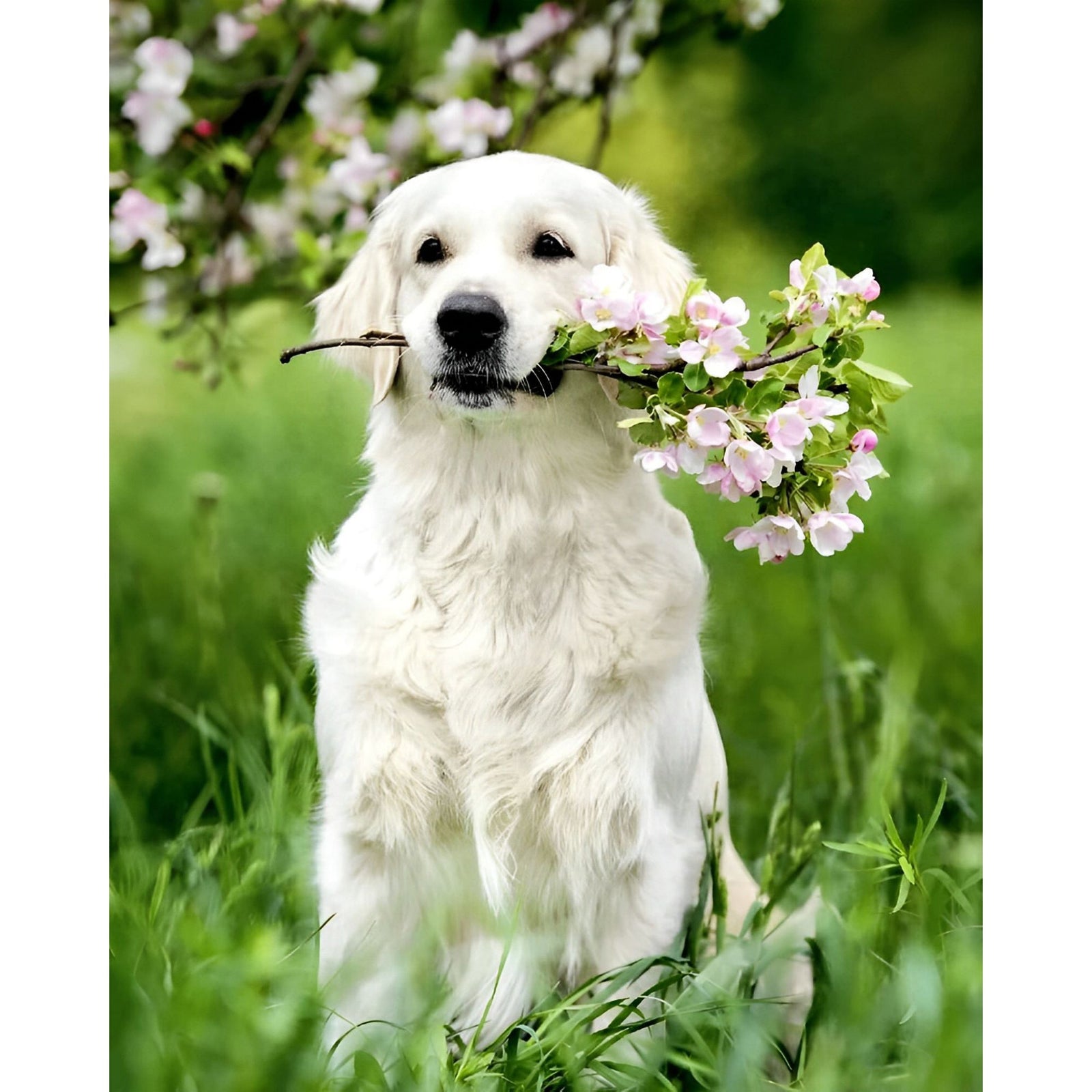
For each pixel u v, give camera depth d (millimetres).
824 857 4477
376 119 5965
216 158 5594
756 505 3848
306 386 9430
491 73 6219
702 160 12938
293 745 4965
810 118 13531
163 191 5574
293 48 5836
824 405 3486
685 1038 3732
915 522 7875
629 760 3924
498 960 4070
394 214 4238
